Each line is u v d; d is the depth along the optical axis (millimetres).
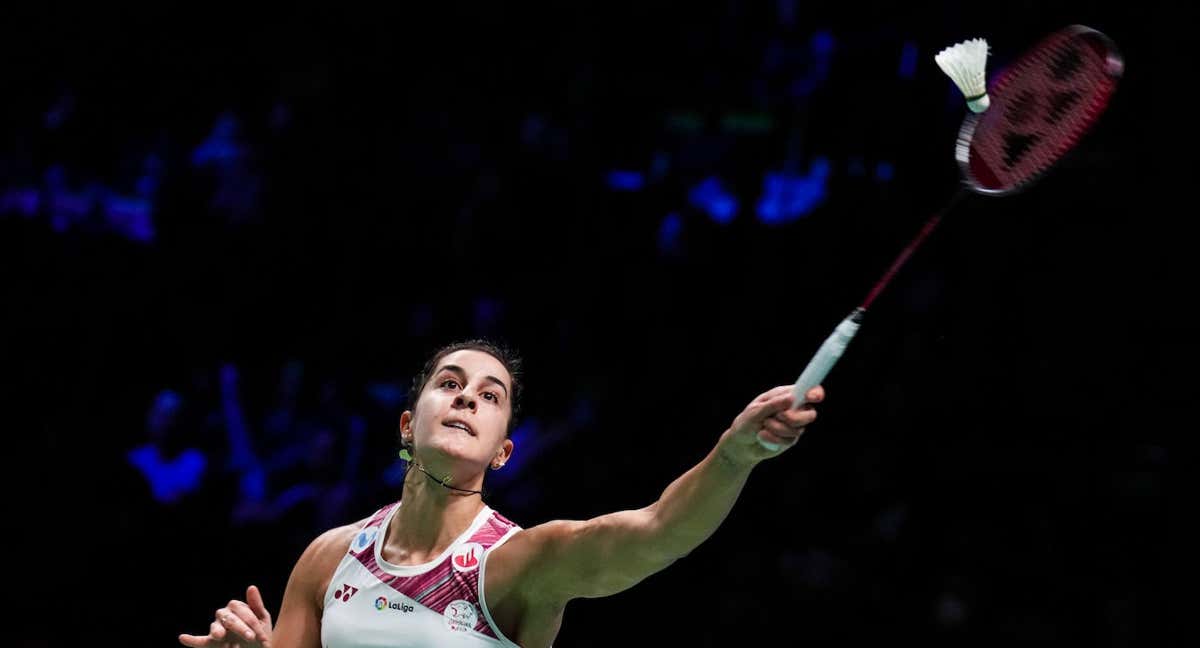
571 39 41500
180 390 35812
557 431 33812
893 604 30250
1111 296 34594
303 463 33656
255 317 37562
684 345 34875
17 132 39969
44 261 37500
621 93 40469
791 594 30328
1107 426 32875
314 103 40250
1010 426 33062
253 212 38594
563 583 13164
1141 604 30188
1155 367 33531
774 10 40656
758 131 39719
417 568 13680
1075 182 36031
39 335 36438
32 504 31688
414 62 41594
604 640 31250
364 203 39094
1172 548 30938
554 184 38375
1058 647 29516
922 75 37938
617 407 33938
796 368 34531
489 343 15398
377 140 40094
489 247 37750
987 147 11930
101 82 40969
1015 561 30812
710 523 11758
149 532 31750
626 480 32875
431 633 13359
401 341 37281
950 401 33500
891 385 33781
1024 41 37281
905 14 38562
